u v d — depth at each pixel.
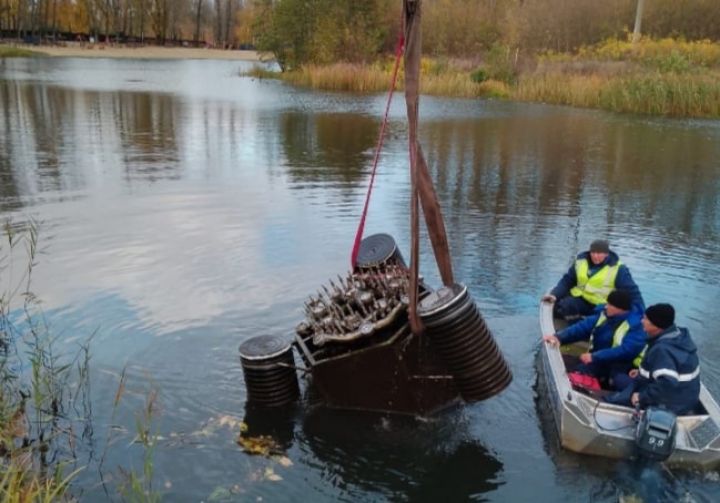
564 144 17.91
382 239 5.95
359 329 5.02
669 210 11.20
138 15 82.31
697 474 4.37
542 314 6.12
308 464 4.60
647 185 13.14
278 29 42.06
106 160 14.45
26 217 9.88
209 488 4.34
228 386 5.51
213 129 19.45
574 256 8.64
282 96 30.02
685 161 15.79
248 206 10.78
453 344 4.63
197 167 13.98
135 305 6.90
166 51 76.25
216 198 11.28
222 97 28.89
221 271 7.88
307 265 8.11
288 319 6.66
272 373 5.14
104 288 7.30
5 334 6.23
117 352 5.96
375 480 4.47
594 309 6.25
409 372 5.02
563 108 26.66
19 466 4.09
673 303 7.25
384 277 5.41
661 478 4.37
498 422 5.09
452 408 5.18
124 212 10.27
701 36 38.25
